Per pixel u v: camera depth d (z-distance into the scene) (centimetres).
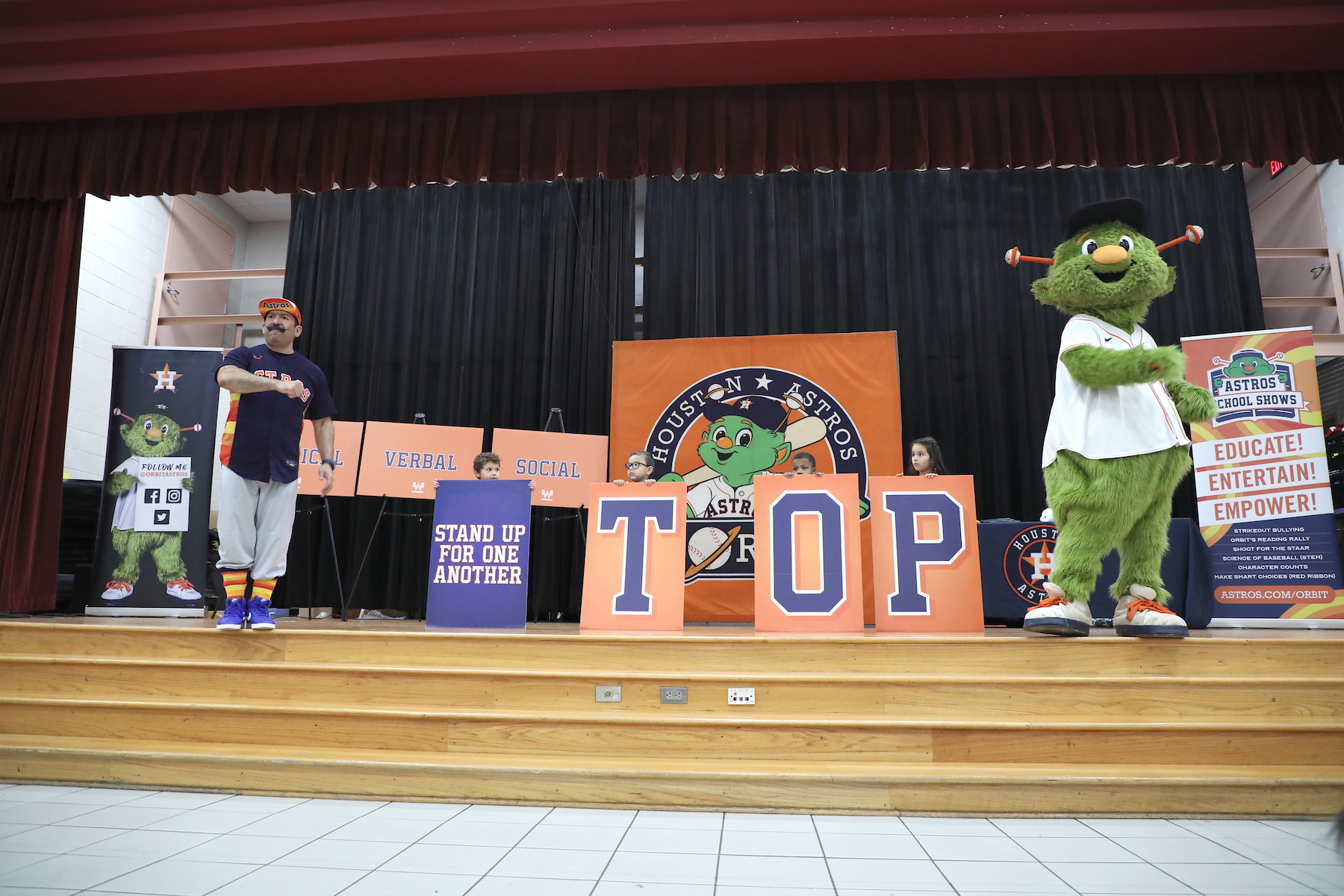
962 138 361
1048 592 301
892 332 573
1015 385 645
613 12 332
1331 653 284
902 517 347
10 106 389
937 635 317
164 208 733
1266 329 727
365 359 696
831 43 335
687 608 548
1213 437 461
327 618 595
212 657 318
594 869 202
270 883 191
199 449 453
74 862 205
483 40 345
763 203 687
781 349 575
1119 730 267
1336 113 345
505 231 703
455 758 274
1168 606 399
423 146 383
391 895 185
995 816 250
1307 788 249
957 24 329
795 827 239
